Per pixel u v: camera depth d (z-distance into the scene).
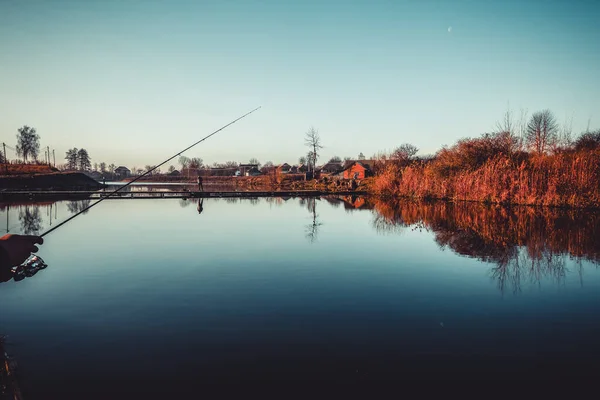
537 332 5.34
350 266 9.02
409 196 31.34
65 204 26.27
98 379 4.07
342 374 4.18
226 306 6.33
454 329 5.43
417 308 6.27
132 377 4.11
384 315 5.95
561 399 3.73
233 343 4.94
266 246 11.37
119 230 14.57
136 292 7.07
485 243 11.83
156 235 13.36
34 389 3.86
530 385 3.98
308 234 13.57
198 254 10.30
